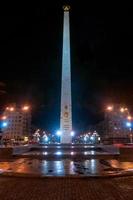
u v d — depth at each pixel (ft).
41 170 44.96
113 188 31.07
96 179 37.58
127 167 49.26
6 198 26.43
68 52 141.28
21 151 83.82
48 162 61.31
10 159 69.62
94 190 29.99
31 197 26.78
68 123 134.82
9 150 71.56
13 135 321.73
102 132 422.00
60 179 37.65
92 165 53.47
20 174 40.19
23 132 339.16
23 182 35.47
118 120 335.26
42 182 35.40
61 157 71.15
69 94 136.67
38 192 29.09
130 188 31.01
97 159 69.31
